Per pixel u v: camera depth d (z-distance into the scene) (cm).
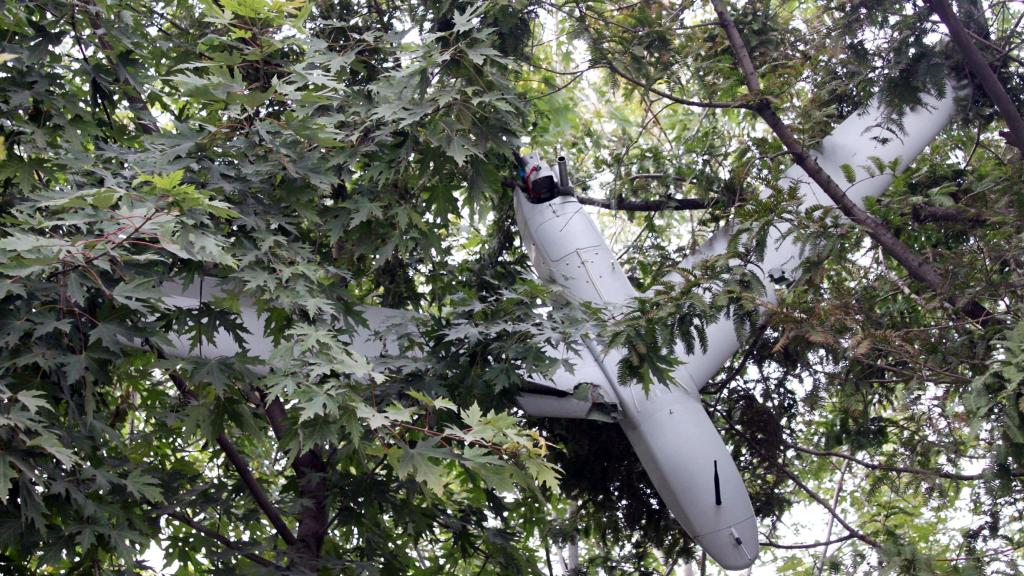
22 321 475
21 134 580
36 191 566
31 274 464
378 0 850
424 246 662
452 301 696
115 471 535
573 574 914
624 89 889
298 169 570
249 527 733
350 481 675
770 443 903
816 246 607
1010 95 788
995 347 610
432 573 768
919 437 718
